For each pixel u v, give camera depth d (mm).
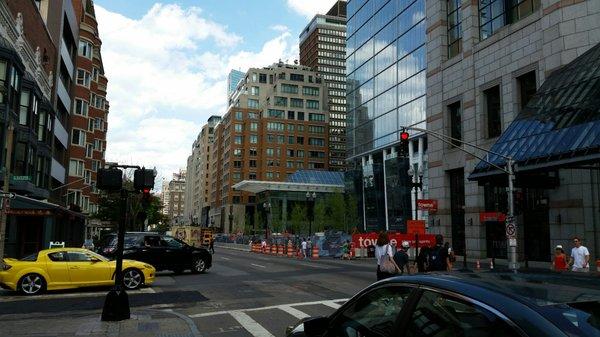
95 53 63594
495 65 31062
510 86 29641
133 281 16625
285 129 151250
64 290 16500
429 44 38562
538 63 27547
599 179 23953
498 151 24906
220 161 174250
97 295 15266
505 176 24422
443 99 36281
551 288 2824
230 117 157125
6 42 28031
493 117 31609
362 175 83062
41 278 15414
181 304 13414
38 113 34531
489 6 32750
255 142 151625
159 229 114000
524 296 2646
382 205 77188
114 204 53469
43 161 37344
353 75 90000
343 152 169375
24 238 33406
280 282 19031
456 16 36281
